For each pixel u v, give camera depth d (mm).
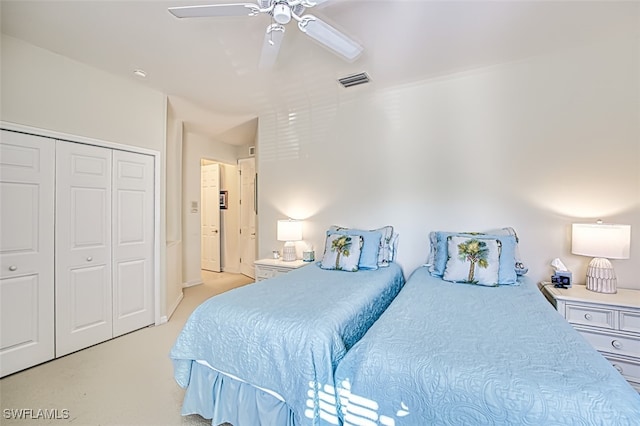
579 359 1067
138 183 2928
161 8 1786
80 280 2486
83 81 2479
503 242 2199
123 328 2803
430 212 2826
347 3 1731
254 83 2863
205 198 5969
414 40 2146
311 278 2311
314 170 3451
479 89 2621
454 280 2158
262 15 1829
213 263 5836
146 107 2961
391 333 1303
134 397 1863
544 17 1888
